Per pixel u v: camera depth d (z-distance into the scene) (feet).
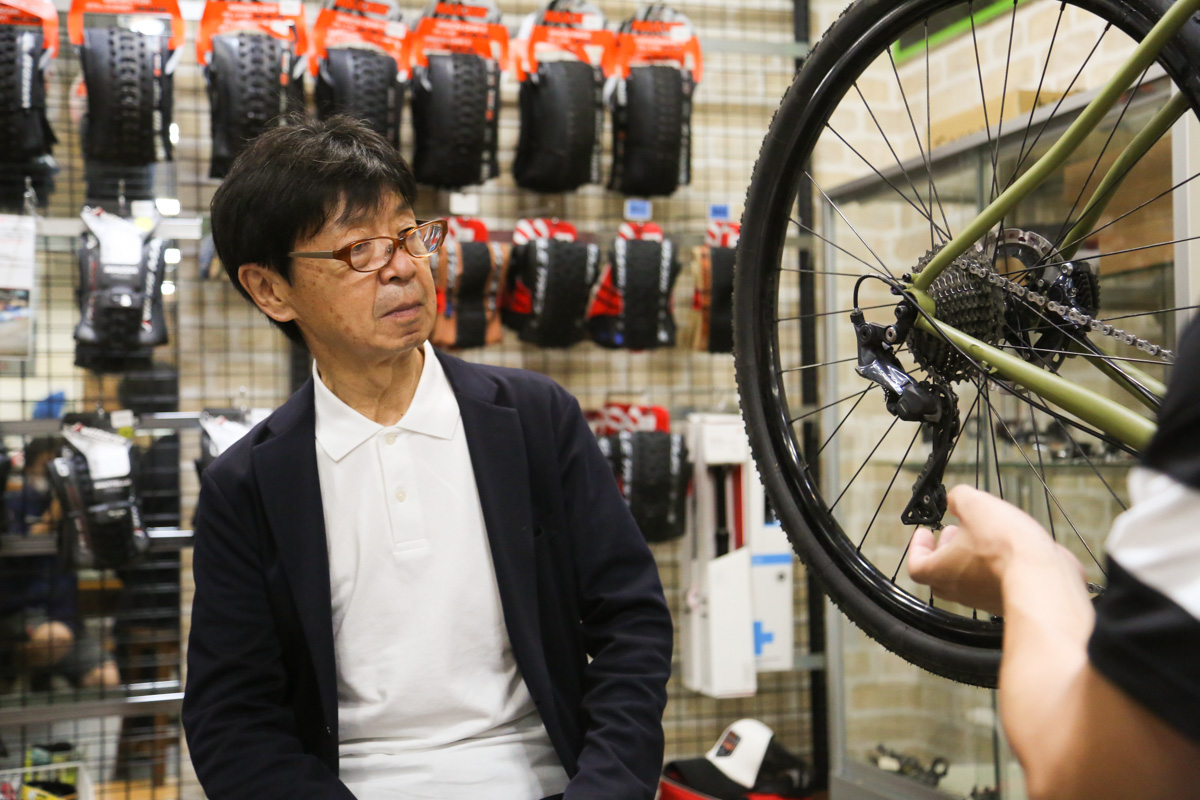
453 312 9.14
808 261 10.91
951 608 7.90
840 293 9.79
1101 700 1.28
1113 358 3.22
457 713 4.08
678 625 10.90
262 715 4.04
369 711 4.04
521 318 9.37
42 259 9.41
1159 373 5.92
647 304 9.50
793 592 11.34
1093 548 7.02
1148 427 2.73
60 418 8.62
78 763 8.57
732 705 11.05
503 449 4.16
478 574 4.12
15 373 9.36
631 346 9.61
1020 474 7.64
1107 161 6.07
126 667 9.40
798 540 3.90
